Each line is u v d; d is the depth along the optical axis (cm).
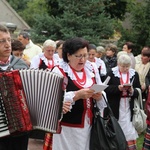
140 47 1568
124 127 636
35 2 4981
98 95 444
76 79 452
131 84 636
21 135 391
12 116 370
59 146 450
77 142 448
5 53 402
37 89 383
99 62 812
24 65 412
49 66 747
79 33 1523
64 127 448
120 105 636
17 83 374
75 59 450
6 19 3070
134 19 1581
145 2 1606
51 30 1552
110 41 1642
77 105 445
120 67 645
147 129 627
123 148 454
